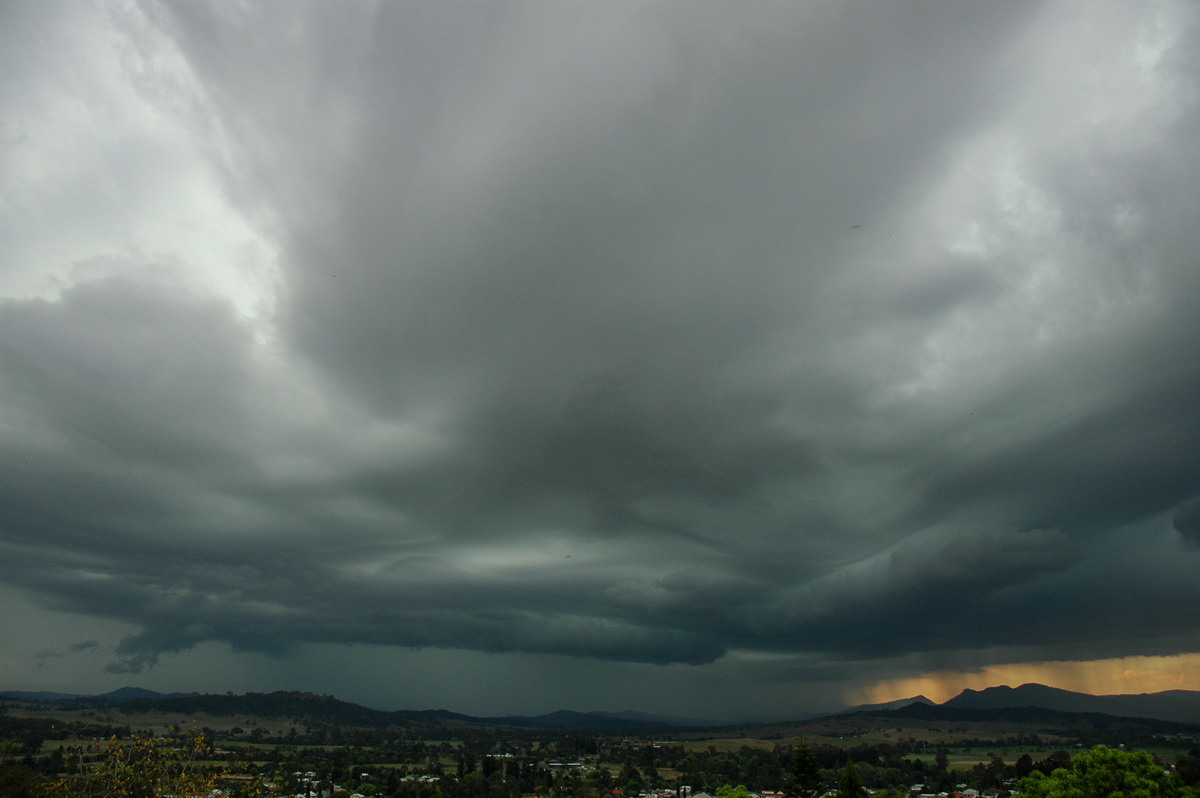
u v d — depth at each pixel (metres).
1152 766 60.75
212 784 83.25
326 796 126.25
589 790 143.25
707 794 138.25
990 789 136.62
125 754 78.50
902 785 145.88
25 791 74.56
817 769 85.44
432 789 135.75
